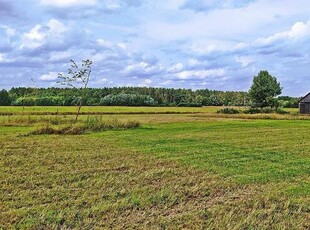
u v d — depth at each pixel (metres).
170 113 80.94
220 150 20.14
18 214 8.63
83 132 30.20
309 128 37.19
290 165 15.83
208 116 65.94
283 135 29.34
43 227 7.96
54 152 18.67
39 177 12.72
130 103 128.25
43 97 111.88
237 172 14.16
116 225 8.12
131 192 10.84
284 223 8.45
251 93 90.00
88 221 8.30
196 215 8.85
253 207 9.60
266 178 13.13
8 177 12.57
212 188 11.54
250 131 33.16
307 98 74.06
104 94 142.00
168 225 8.16
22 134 27.62
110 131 31.95
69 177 12.78
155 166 15.15
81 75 40.84
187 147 21.19
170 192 10.84
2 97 110.75
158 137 26.78
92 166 14.99
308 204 9.96
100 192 10.82
